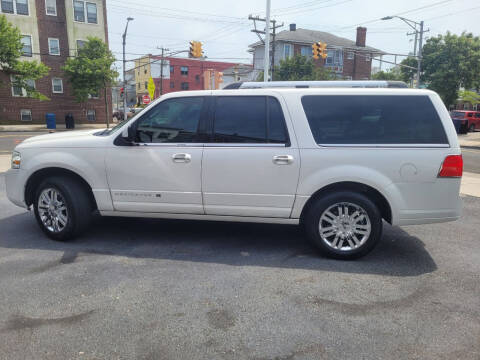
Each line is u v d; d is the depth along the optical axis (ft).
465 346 9.18
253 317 10.30
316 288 12.05
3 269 13.14
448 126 13.69
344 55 160.56
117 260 14.05
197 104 14.84
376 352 8.90
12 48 95.35
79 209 15.55
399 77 154.20
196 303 11.00
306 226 14.40
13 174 16.24
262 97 14.55
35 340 9.20
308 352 8.86
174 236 16.81
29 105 114.42
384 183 13.61
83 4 118.73
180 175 14.73
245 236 16.97
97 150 15.25
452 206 13.75
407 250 15.61
